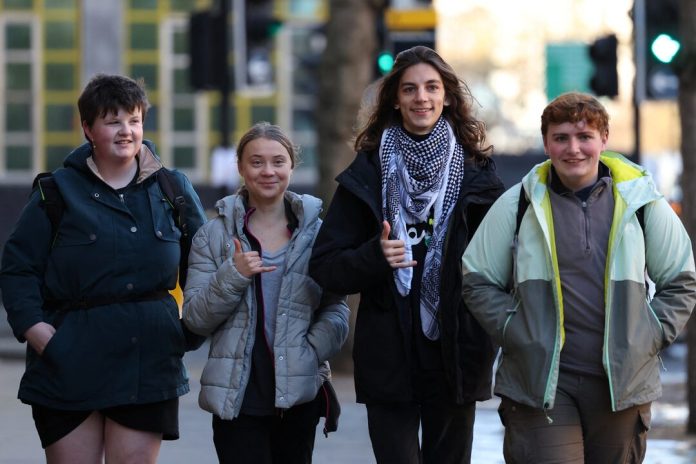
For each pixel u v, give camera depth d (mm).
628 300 13922
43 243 14844
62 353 14664
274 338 15297
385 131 15492
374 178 15320
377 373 15141
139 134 15000
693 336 26047
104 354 14727
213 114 81875
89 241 14789
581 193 14328
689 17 26047
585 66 61750
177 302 15883
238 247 15070
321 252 15148
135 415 14922
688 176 26047
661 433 26359
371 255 14648
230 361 15234
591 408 14117
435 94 15289
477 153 15539
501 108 156750
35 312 14727
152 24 81875
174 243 15203
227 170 42000
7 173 82500
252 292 15281
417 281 15148
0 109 82500
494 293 14367
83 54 81188
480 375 15234
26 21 82438
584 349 14023
